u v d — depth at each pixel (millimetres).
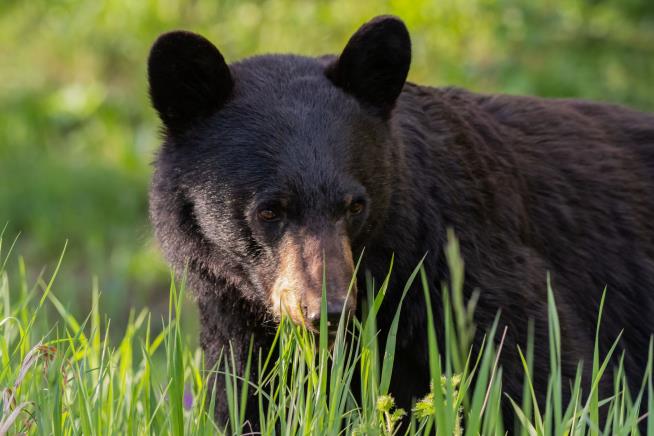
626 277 8789
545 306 7875
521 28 18719
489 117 8703
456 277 6191
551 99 9461
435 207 7699
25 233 18141
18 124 21328
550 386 6332
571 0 19078
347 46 7441
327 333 6523
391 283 7586
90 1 23188
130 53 22469
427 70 19328
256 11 21250
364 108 7508
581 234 8688
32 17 24047
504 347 7578
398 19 7406
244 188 7203
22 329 7234
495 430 6328
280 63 7754
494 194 8078
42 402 6711
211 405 6887
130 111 21422
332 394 6379
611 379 8305
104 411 7176
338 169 7105
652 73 18281
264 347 7832
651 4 19031
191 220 7598
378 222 7355
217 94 7469
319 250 6922
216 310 7898
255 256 7305
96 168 19453
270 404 6695
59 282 15914
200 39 7348
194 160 7469
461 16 19234
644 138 9344
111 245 17484
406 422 7895
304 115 7301
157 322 15148
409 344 7664
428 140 7898
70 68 22969
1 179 19109
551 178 8711
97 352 7746
